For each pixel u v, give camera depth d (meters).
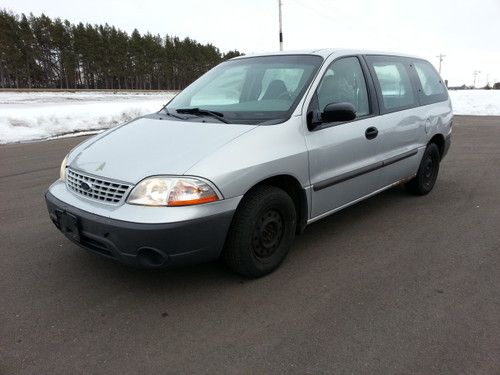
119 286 3.23
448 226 4.44
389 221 4.59
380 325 2.75
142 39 92.62
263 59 4.20
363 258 3.71
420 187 5.36
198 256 2.87
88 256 3.72
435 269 3.50
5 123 12.38
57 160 8.10
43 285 3.24
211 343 2.58
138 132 3.43
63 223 3.11
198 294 3.12
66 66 82.31
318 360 2.43
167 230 2.67
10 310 2.92
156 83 95.88
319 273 3.43
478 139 10.70
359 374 2.32
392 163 4.52
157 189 2.73
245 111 3.57
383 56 4.66
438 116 5.34
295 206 3.56
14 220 4.65
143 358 2.46
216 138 3.07
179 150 2.97
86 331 2.70
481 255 3.76
